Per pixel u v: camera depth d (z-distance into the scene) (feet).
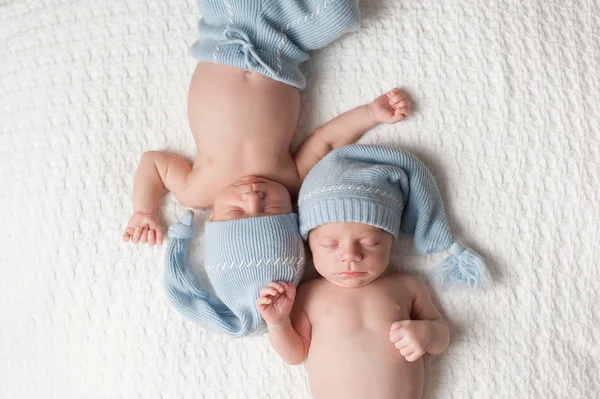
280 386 4.02
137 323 4.09
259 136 3.89
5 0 4.42
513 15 4.22
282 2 3.86
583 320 4.06
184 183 4.05
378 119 4.04
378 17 4.22
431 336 3.71
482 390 3.99
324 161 3.93
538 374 4.01
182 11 4.29
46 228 4.20
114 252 4.15
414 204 3.95
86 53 4.31
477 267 3.92
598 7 4.27
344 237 3.70
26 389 4.16
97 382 4.08
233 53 3.84
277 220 3.78
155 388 4.04
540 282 4.07
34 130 4.28
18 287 4.21
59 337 4.13
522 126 4.15
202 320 3.95
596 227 4.11
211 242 3.83
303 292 3.97
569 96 4.18
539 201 4.11
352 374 3.72
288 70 3.92
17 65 4.34
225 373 4.05
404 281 3.96
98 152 4.23
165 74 4.27
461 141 4.14
